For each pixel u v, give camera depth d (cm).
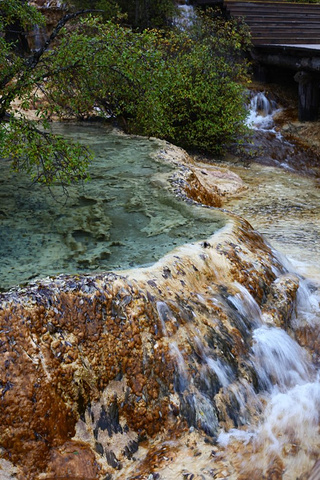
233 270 491
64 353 369
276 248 640
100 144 859
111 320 393
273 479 349
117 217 577
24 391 347
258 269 513
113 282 409
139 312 401
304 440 385
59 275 415
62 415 356
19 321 365
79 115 1020
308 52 1153
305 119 1194
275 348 453
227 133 1048
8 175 691
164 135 974
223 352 422
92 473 346
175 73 965
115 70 579
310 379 454
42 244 507
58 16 1295
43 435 345
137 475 347
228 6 1320
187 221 568
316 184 949
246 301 472
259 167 1032
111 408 373
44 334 370
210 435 382
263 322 477
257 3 1333
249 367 428
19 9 592
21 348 358
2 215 572
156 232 538
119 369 384
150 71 593
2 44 543
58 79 575
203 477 345
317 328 502
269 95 1270
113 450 362
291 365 456
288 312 498
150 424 378
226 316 447
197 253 484
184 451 367
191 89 1001
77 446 352
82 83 590
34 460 339
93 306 392
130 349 389
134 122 903
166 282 436
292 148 1104
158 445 371
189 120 1027
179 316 419
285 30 1348
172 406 386
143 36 587
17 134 505
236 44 1152
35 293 383
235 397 406
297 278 541
